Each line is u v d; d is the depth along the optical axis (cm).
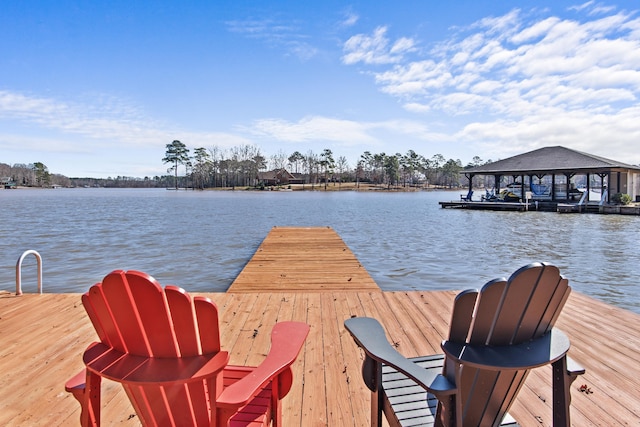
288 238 996
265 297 425
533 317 126
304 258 715
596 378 238
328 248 834
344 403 216
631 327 324
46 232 1446
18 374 247
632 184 3030
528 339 129
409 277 743
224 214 2322
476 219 2072
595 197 3250
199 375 113
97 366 120
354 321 166
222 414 117
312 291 479
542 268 118
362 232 1474
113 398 221
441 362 176
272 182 8319
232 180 8444
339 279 544
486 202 2839
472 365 115
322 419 200
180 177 10250
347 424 196
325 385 236
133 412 206
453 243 1198
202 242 1192
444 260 919
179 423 131
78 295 426
